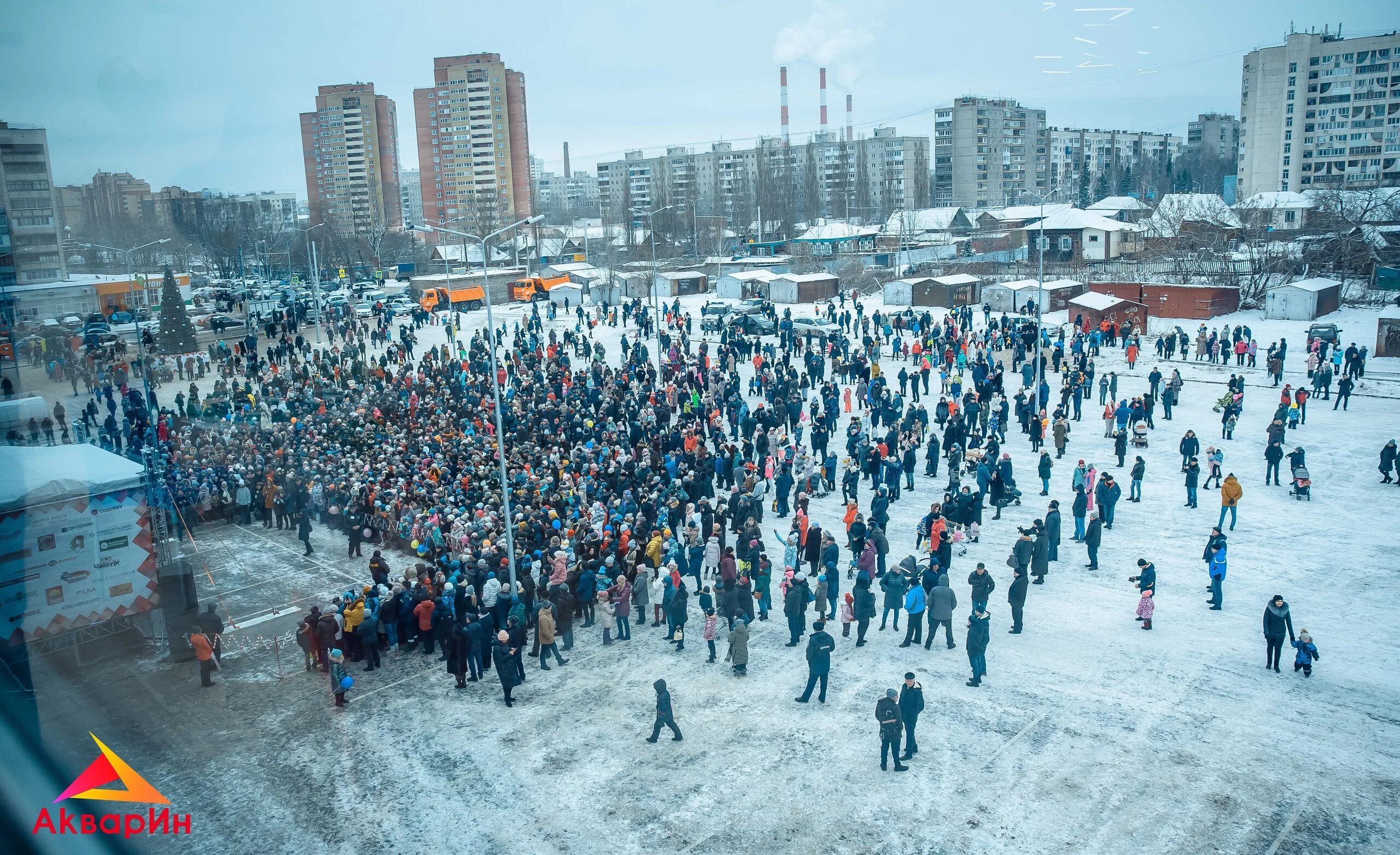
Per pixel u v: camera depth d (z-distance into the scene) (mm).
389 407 43688
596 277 92062
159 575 19859
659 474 31812
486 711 19375
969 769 16094
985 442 38531
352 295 84500
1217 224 76500
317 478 32000
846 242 109562
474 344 56469
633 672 20859
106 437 27453
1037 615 22484
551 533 26047
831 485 33344
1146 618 21266
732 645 20125
